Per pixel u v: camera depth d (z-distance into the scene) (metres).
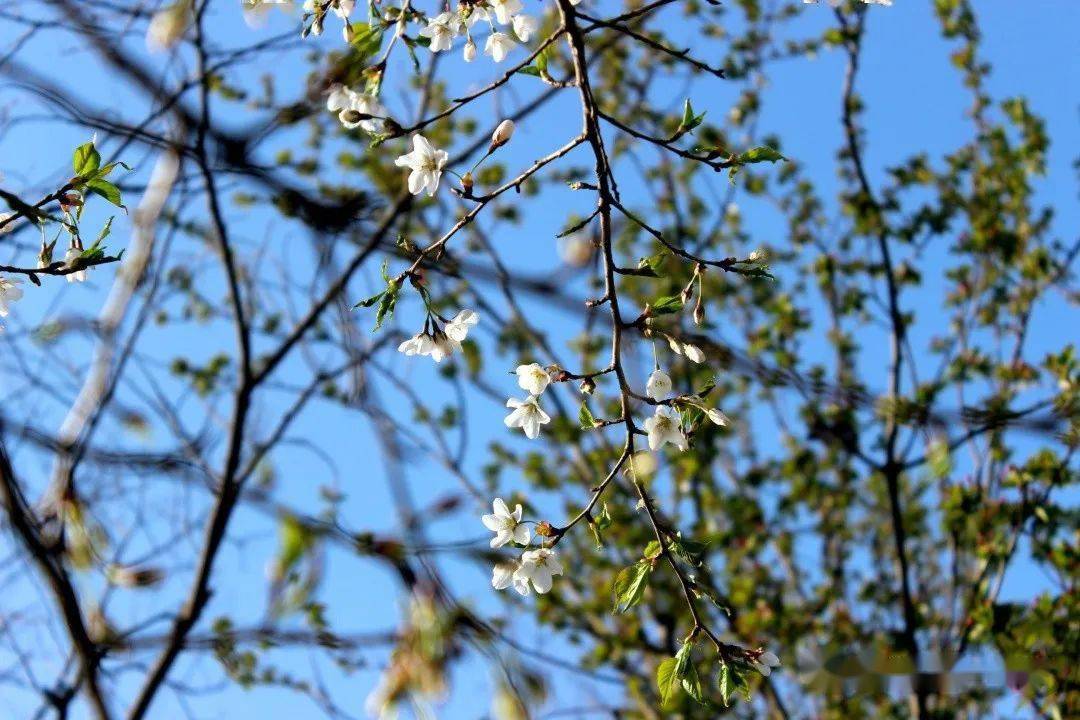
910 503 10.21
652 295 9.46
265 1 3.57
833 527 10.20
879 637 9.16
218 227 5.96
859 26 8.74
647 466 3.24
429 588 3.35
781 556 10.20
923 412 5.84
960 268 9.17
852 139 8.91
